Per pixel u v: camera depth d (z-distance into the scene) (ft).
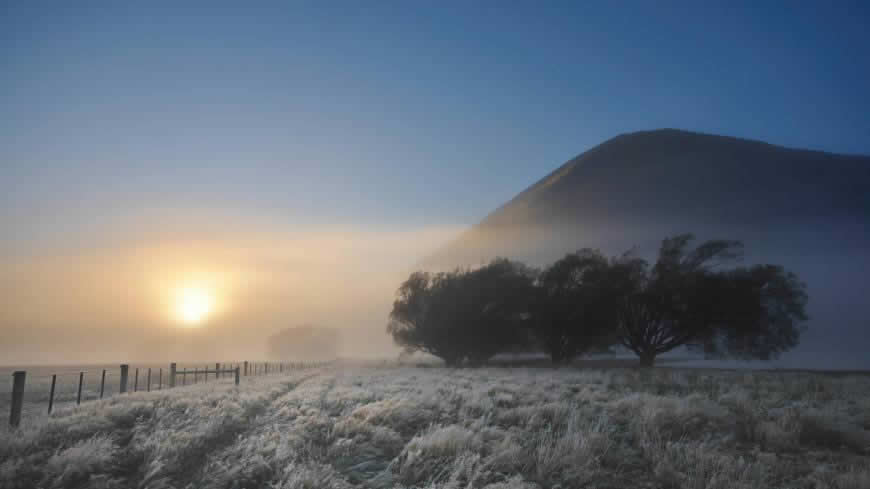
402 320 210.38
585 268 183.52
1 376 139.74
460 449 29.48
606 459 28.76
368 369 161.89
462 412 40.70
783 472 26.84
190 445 33.53
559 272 185.47
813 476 25.99
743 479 24.59
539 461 27.45
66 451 28.37
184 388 72.69
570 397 53.52
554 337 177.99
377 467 28.48
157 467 27.27
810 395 56.08
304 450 31.17
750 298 165.27
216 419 40.04
